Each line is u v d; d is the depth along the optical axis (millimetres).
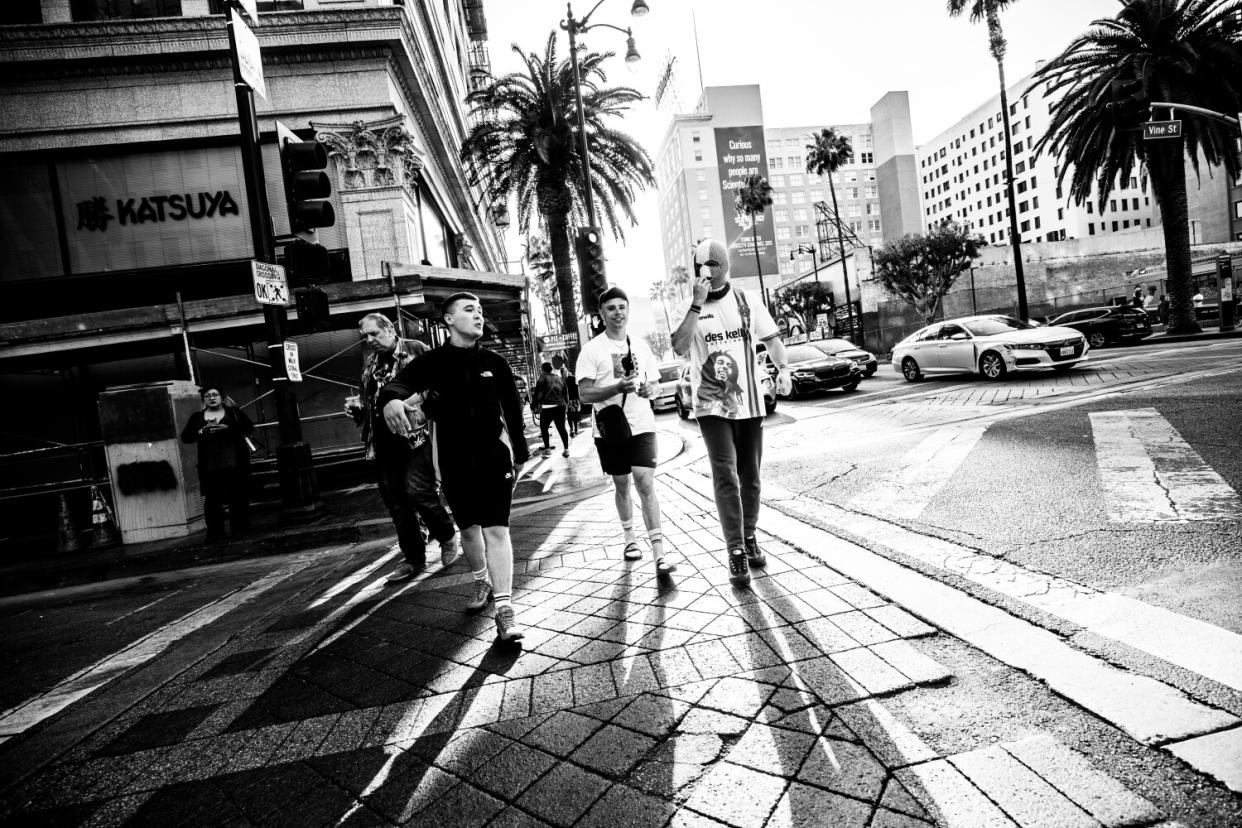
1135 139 17266
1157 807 1435
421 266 10008
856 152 112375
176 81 11234
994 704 1917
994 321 13297
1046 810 1461
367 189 11688
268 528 6637
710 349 3396
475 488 2977
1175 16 15977
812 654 2361
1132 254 36375
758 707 2047
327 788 1912
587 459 10055
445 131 15836
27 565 6406
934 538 3572
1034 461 5074
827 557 3473
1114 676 1973
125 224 11398
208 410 6605
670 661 2459
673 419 16266
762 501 5098
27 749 2438
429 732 2162
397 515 4340
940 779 1611
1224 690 1822
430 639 3072
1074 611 2441
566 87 17078
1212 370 9094
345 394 10695
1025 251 35875
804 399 14664
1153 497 3766
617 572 3758
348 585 4387
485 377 3137
